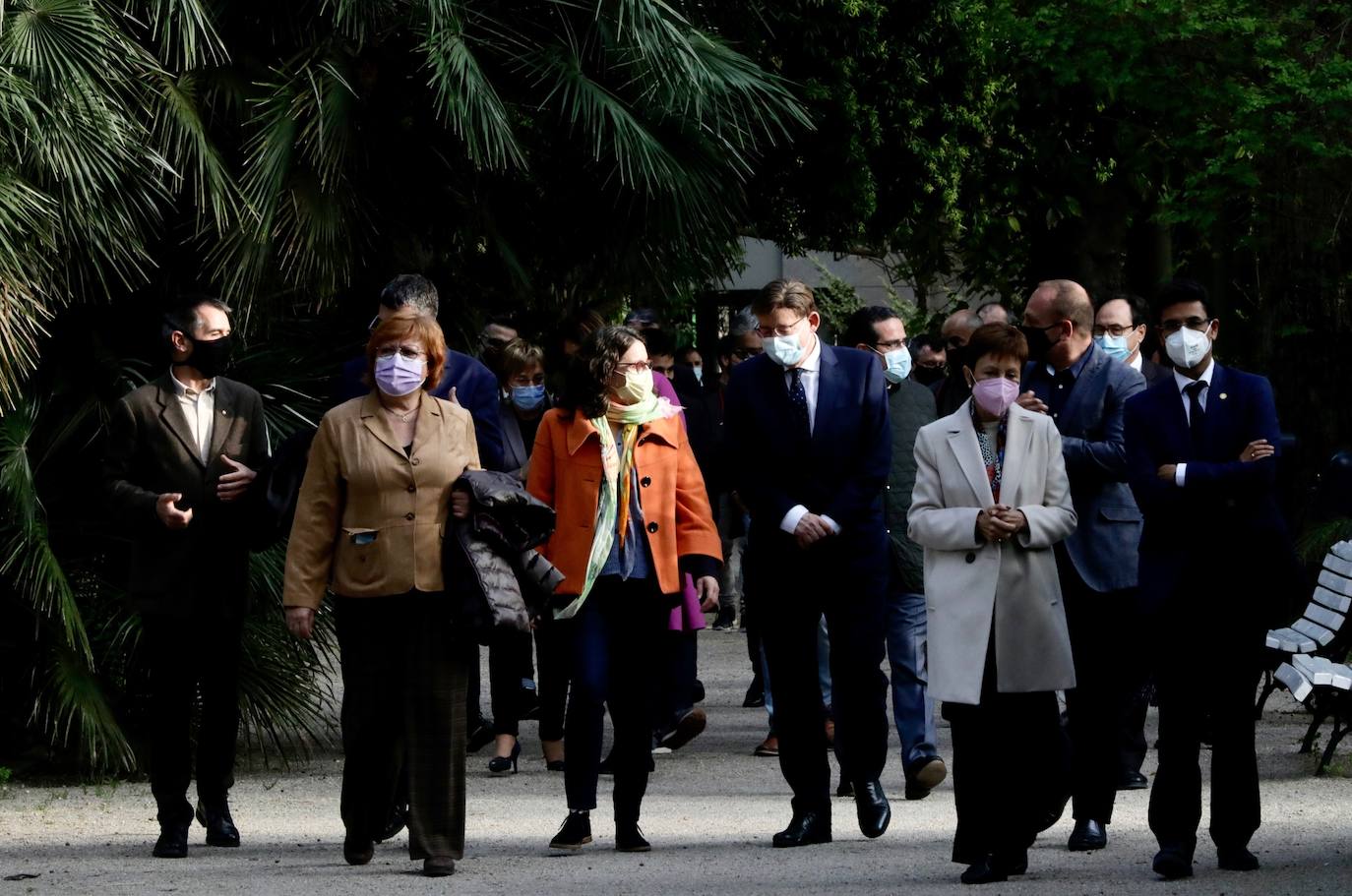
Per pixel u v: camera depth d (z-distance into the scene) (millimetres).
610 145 35281
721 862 22500
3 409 30406
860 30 54812
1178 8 56250
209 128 32594
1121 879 20625
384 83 34438
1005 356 20844
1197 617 20953
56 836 25250
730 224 37812
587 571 23031
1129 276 77625
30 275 29031
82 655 30984
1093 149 70938
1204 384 21547
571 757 23375
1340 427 50312
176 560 23469
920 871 21594
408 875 21453
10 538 29969
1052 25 59094
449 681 21500
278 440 31984
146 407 23859
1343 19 53656
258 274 31750
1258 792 21297
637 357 23562
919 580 28000
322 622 32000
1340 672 29766
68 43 29062
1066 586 23344
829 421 23344
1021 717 20766
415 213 36125
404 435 21625
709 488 35562
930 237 67625
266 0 33562
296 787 30078
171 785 23438
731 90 35781
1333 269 51125
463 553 21141
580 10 35625
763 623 23641
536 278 40156
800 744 23734
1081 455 23312
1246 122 51812
